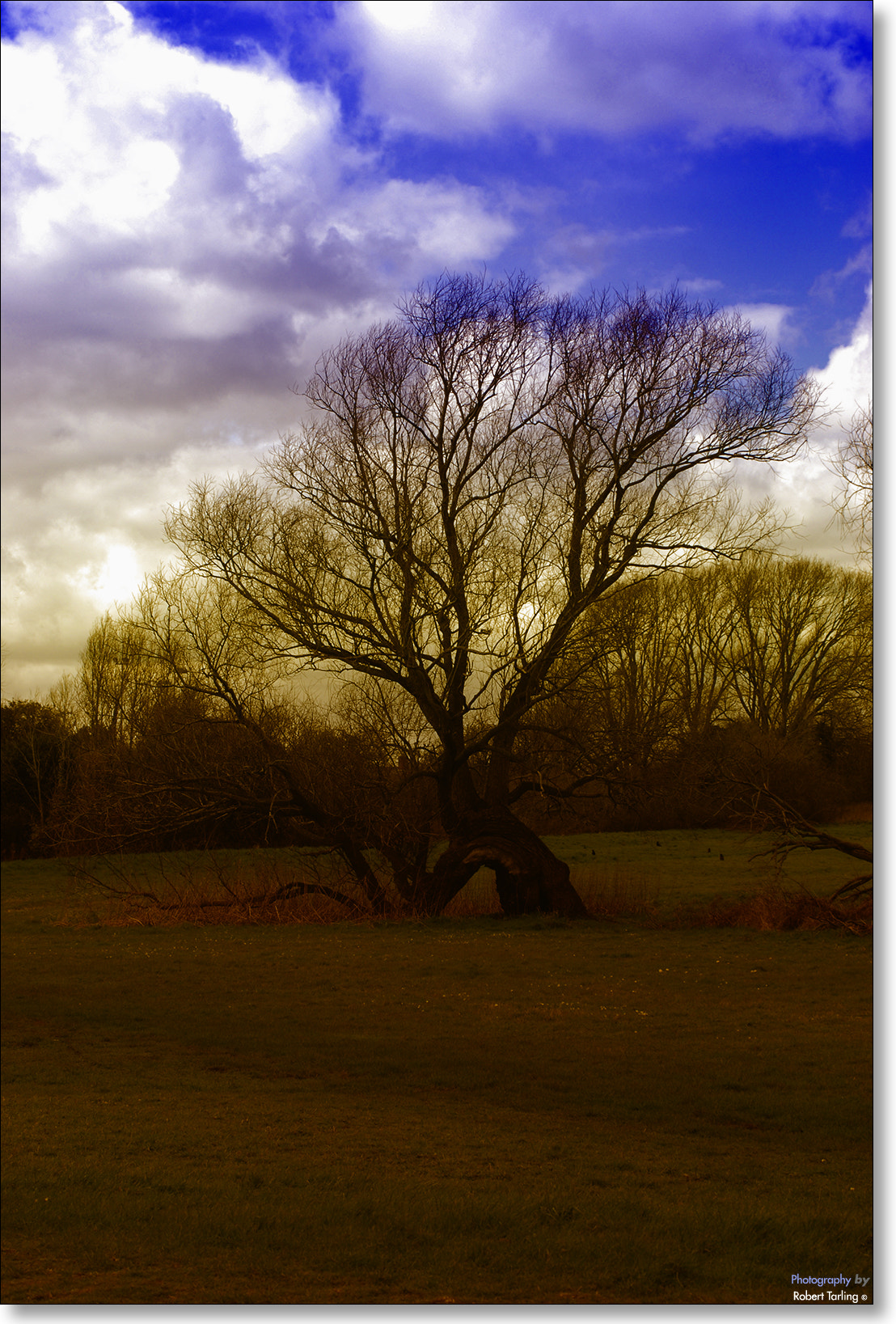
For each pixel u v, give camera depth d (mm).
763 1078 13586
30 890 46156
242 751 33531
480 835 32719
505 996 20141
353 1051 15547
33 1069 14633
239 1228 7879
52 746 60156
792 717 61500
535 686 30859
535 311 31953
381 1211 8227
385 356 31641
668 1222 7953
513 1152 10305
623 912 33281
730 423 30094
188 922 33500
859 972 21719
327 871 37125
